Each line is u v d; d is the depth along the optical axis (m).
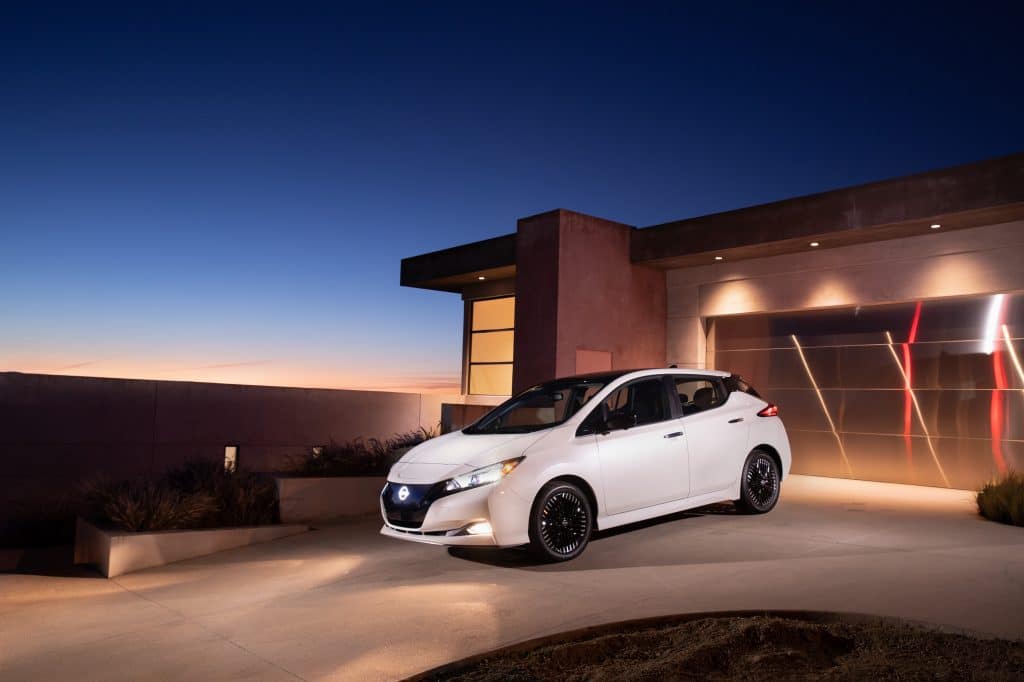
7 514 14.77
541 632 4.94
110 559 8.29
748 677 4.02
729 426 8.44
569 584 6.12
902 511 9.45
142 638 5.46
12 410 15.03
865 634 4.60
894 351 12.85
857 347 13.34
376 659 4.60
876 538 7.65
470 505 6.58
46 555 12.59
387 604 5.83
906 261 12.59
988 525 8.42
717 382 8.70
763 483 8.84
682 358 15.84
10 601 7.03
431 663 4.48
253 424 17.88
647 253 15.27
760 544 7.39
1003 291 11.48
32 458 15.16
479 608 5.56
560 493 6.94
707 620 4.96
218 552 9.08
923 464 12.35
